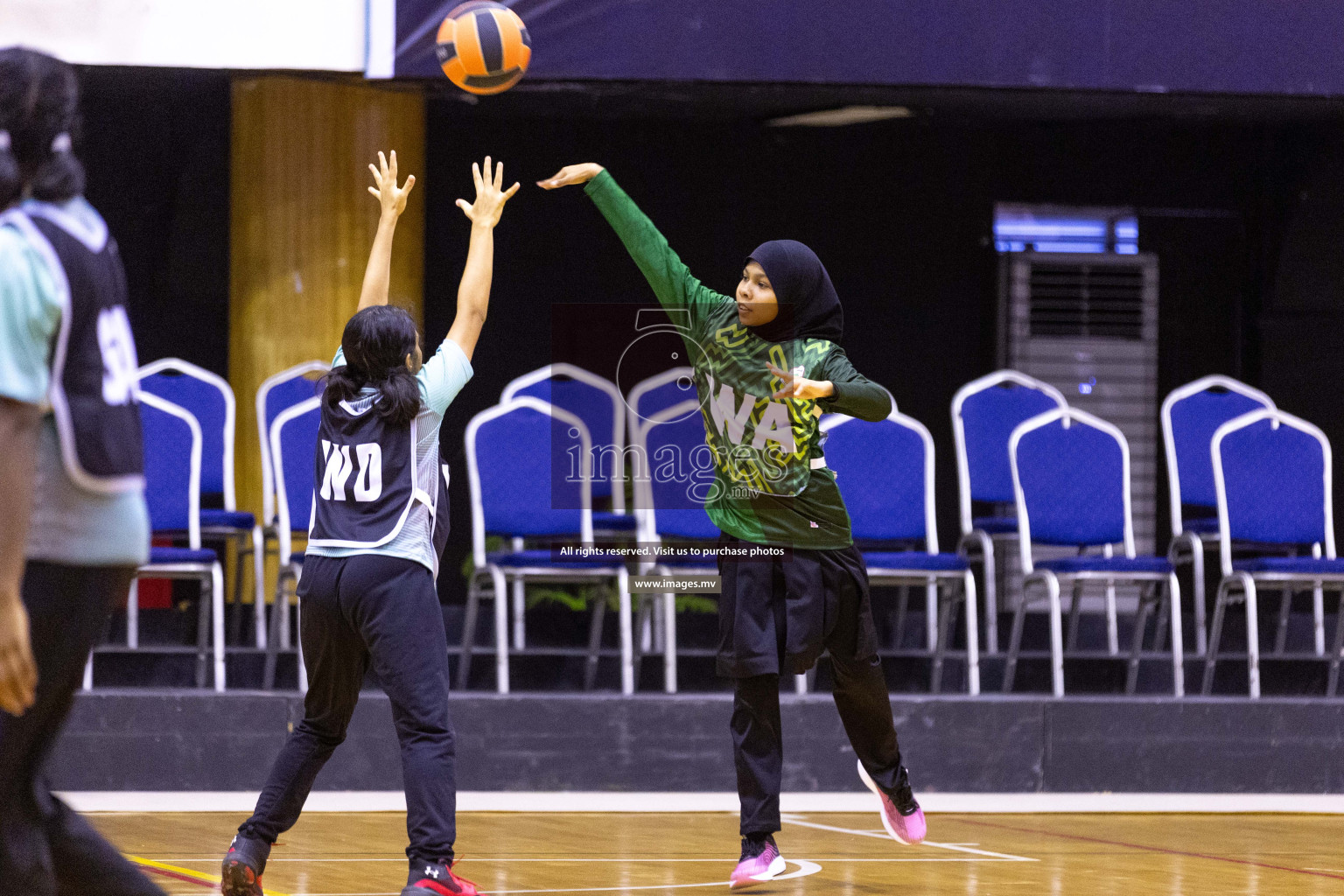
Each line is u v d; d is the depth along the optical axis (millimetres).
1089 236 17750
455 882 6531
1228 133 17672
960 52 13125
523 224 17031
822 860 8812
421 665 6676
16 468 4242
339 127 14156
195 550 11836
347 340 6934
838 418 13078
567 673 12734
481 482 12398
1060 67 13203
